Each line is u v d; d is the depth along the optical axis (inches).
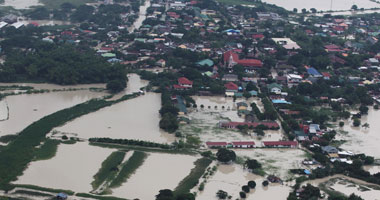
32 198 5536.4
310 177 6402.6
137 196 5698.8
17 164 6343.5
